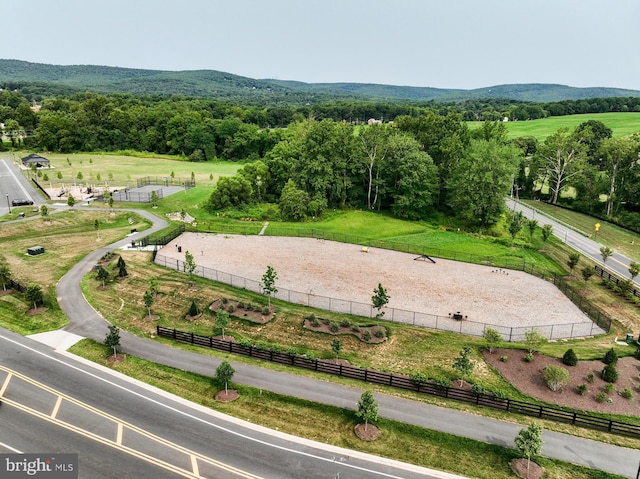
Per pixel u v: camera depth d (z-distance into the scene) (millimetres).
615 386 32281
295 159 93500
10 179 104062
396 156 85188
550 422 28625
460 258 63125
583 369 34156
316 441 26172
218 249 62531
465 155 84750
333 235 72062
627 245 72688
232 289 47719
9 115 175625
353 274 54750
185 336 37094
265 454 24922
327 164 86062
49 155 147625
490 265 60938
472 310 45719
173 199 88562
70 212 75562
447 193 88000
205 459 24328
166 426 26922
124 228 70688
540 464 24812
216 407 28984
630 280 50875
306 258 60219
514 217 82438
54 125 152000
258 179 89188
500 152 78500
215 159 148875
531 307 47125
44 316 40281
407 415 28812
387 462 24672
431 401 30391
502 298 49312
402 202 83188
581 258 64562
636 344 39188
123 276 49750
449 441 26516
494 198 76688
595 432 27812
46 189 94375
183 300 44500
